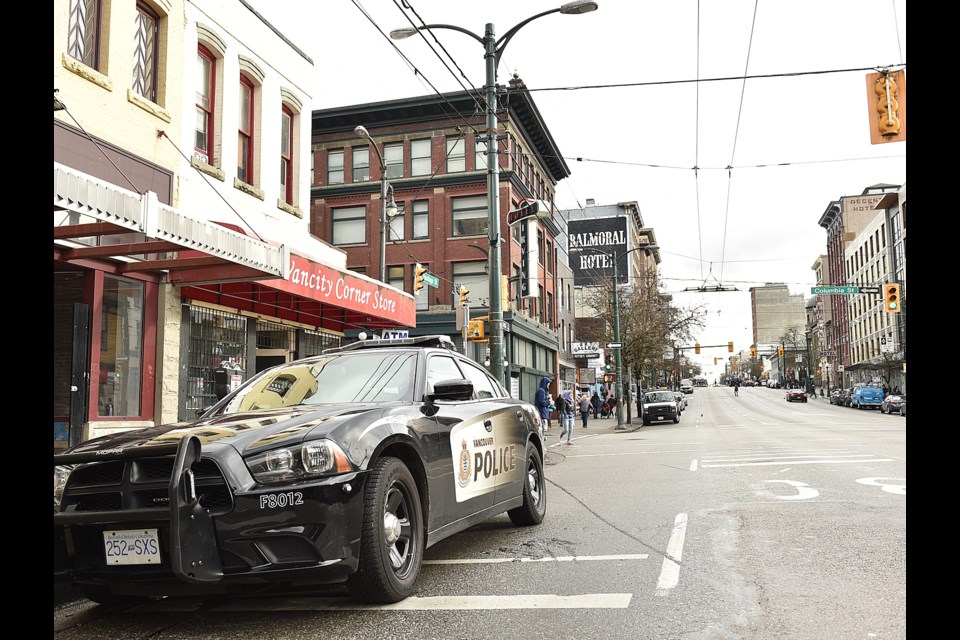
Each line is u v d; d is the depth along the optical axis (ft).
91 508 13.76
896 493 28.86
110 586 13.65
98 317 32.76
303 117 53.42
